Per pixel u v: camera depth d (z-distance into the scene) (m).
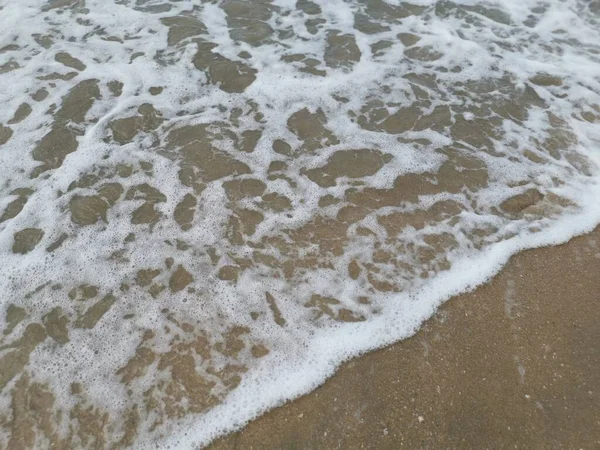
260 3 1.85
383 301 1.04
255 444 0.85
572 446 0.85
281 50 1.65
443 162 1.31
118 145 1.35
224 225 1.17
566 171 1.29
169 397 0.91
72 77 1.54
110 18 1.77
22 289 1.05
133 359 0.95
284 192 1.24
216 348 0.97
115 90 1.50
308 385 0.92
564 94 1.51
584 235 1.15
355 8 1.83
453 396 0.90
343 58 1.62
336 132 1.39
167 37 1.69
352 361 0.95
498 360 0.95
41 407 0.89
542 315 1.01
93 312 1.02
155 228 1.17
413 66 1.60
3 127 1.39
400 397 0.90
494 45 1.68
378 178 1.27
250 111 1.45
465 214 1.19
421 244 1.13
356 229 1.16
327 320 1.01
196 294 1.05
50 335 0.98
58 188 1.25
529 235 1.15
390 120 1.43
